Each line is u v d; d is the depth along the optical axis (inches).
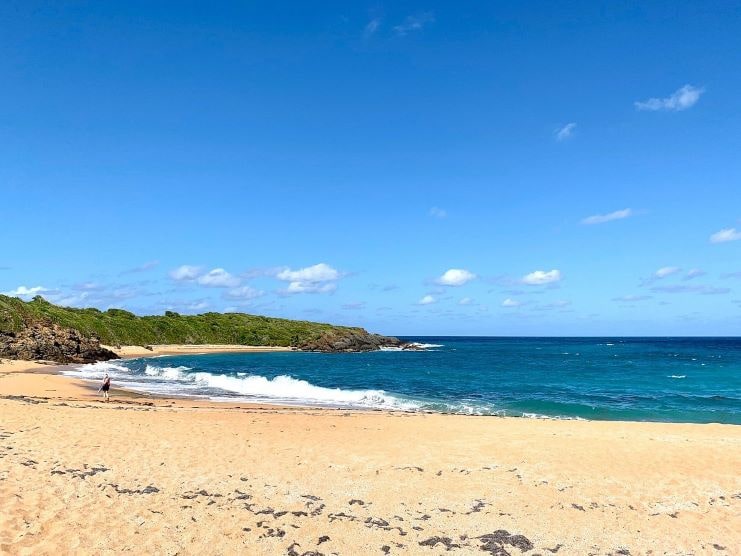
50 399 978.7
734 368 2512.3
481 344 6993.1
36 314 2982.3
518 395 1446.9
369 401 1245.7
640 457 575.8
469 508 406.0
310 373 2233.0
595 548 341.1
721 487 473.4
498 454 580.4
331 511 389.1
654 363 2913.4
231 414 845.2
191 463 497.7
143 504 376.2
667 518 396.5
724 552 339.0
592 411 1133.1
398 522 373.1
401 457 558.3
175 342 4778.5
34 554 284.2
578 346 6023.6
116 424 673.0
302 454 558.9
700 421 1023.6
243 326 5556.1
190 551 309.9
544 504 419.8
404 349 4985.2
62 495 377.7
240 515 370.6
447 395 1433.3
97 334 4092.0
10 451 488.1
